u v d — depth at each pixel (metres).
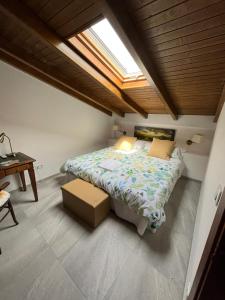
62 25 1.30
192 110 2.83
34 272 1.27
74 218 1.91
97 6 1.05
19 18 1.14
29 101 2.39
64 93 2.91
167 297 1.14
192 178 3.07
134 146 3.49
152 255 1.46
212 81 1.75
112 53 1.88
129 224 1.84
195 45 1.25
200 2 0.90
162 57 1.48
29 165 2.05
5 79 2.06
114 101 3.27
